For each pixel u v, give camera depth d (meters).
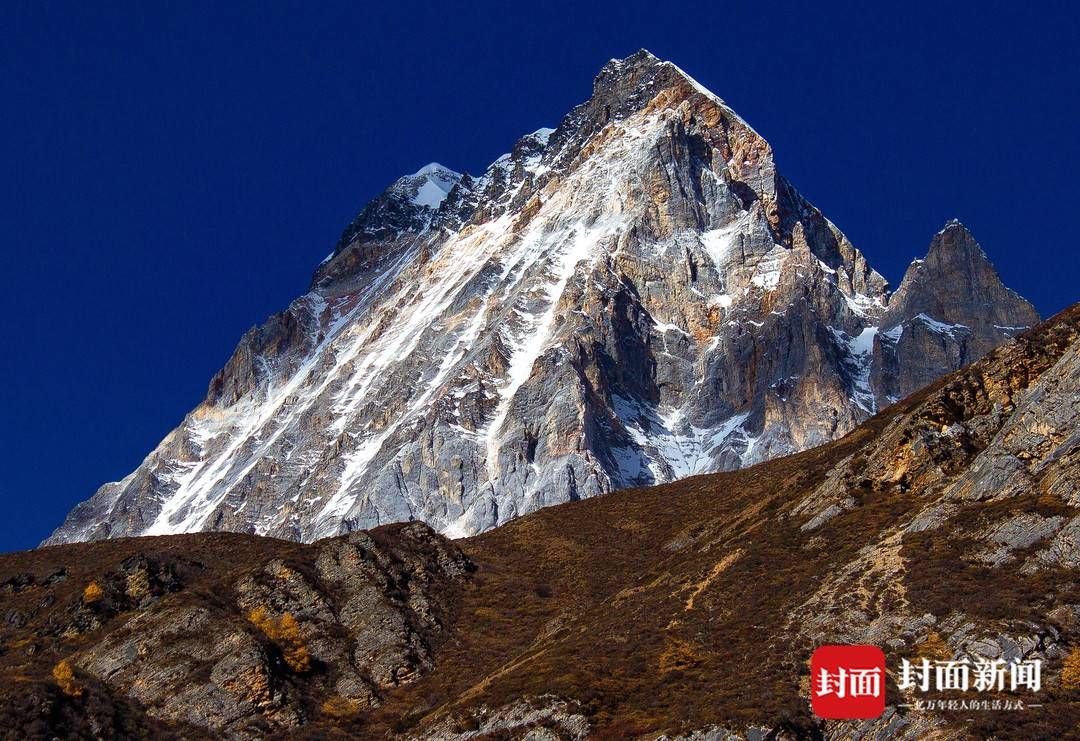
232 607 145.75
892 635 103.44
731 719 98.19
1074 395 115.88
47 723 124.19
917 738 92.94
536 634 141.88
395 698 133.62
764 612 114.69
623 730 103.06
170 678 133.75
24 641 150.38
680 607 121.81
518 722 108.88
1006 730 90.44
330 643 141.25
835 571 115.75
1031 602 101.25
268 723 129.38
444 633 145.25
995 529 109.81
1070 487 109.88
